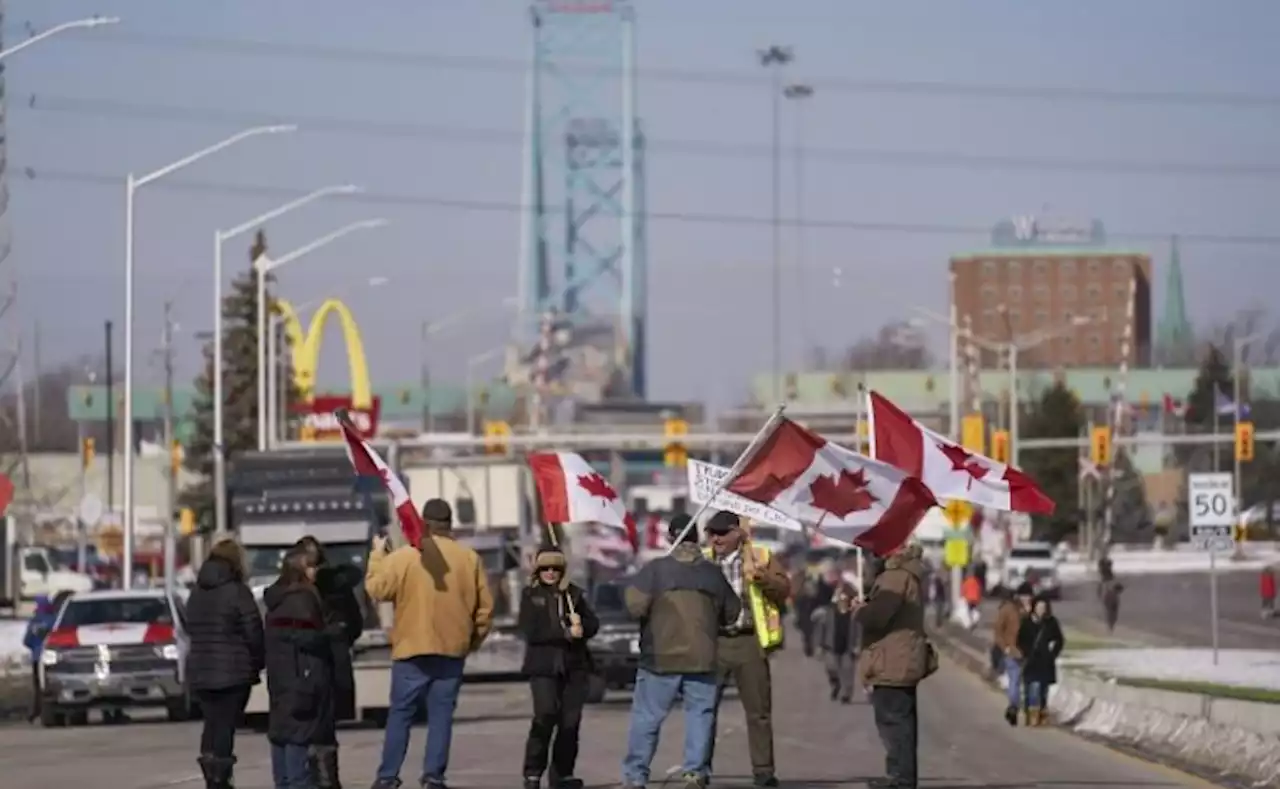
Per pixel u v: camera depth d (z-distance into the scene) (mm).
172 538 186125
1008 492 54469
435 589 50750
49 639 93688
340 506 114750
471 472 156125
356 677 86875
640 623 51125
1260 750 64750
